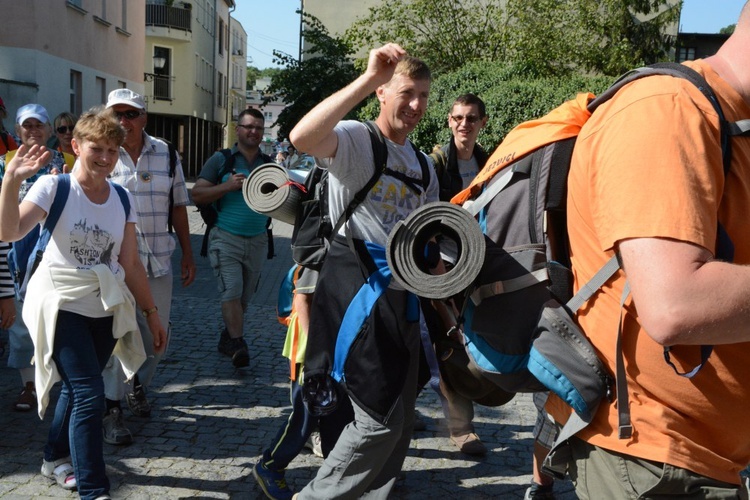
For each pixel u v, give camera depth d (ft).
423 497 12.37
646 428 5.65
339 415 10.77
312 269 9.88
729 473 5.76
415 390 9.51
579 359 5.90
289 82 76.23
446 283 7.00
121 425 14.07
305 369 8.93
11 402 15.97
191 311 25.44
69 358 10.96
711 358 5.51
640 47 75.77
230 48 186.39
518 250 6.92
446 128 42.63
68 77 63.72
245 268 19.29
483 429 15.46
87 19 67.82
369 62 7.93
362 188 9.11
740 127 5.27
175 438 14.47
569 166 6.69
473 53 71.77
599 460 5.96
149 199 15.06
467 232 6.93
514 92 42.27
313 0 86.12
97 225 11.35
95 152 11.19
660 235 4.84
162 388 17.42
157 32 127.95
